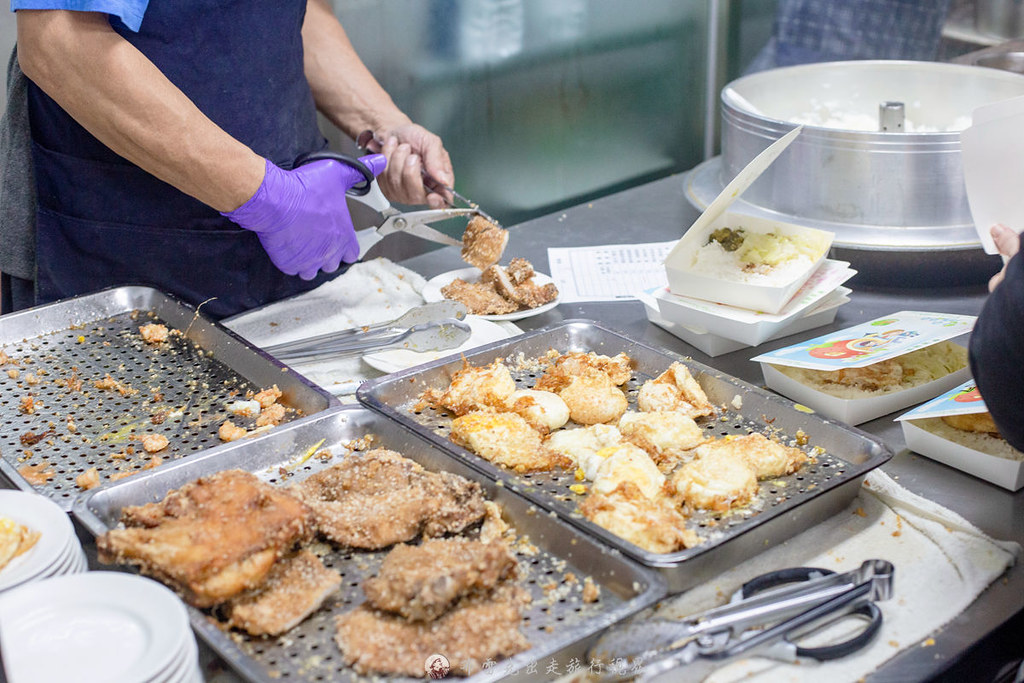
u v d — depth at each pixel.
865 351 1.25
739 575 0.96
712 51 2.74
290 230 1.50
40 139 1.56
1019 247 0.94
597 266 1.79
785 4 2.70
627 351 1.38
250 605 0.87
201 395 1.32
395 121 1.83
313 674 0.82
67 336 1.48
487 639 0.83
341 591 0.93
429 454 1.13
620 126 2.65
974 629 0.89
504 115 2.41
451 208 1.72
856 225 1.73
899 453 1.20
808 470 1.11
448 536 1.01
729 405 1.26
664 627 0.82
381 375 1.40
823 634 0.88
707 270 1.46
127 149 1.37
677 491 1.06
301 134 1.69
